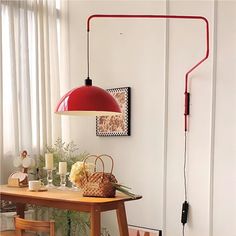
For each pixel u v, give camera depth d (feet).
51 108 14.23
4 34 12.94
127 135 12.84
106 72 13.67
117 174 13.19
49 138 13.99
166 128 11.88
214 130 10.83
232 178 10.43
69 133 14.70
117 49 13.37
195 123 11.23
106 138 13.57
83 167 9.93
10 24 12.93
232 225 10.39
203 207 10.98
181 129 11.55
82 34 14.51
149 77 12.41
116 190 9.99
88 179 9.43
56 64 14.39
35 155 13.55
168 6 12.00
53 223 8.53
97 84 13.92
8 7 12.94
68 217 13.07
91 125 14.06
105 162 13.56
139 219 12.51
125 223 9.39
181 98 11.60
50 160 11.34
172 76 11.84
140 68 12.67
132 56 12.91
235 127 10.43
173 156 11.70
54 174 12.91
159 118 12.09
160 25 12.16
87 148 14.16
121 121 13.00
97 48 13.97
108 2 13.70
